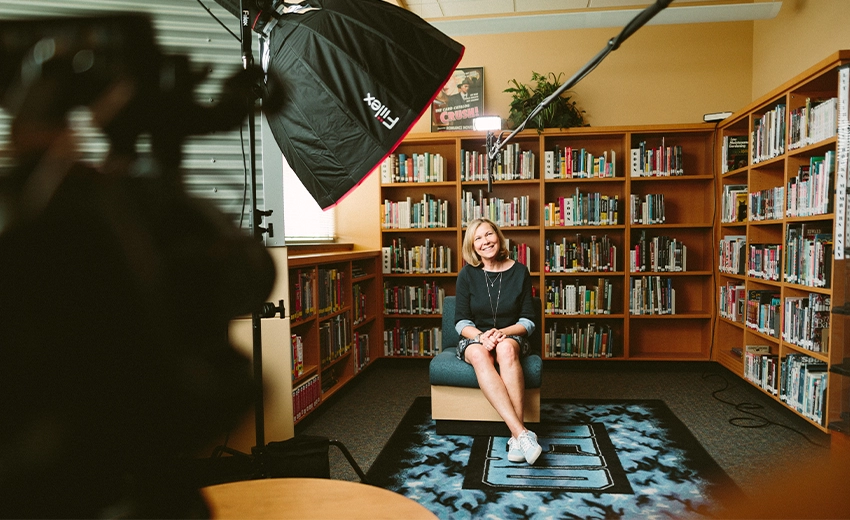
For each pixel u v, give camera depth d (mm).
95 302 283
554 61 4293
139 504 323
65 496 298
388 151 1240
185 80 371
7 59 329
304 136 1277
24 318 275
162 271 298
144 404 296
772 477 372
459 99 4363
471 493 2016
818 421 2477
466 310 2773
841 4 3068
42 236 279
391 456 2393
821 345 2555
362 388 3652
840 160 2156
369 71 1217
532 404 2574
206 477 440
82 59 330
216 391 308
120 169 324
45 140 313
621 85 4242
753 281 3332
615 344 4113
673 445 2467
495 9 4211
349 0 1260
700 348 4254
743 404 3119
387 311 4293
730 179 3930
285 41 1251
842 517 326
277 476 1529
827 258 2451
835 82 2627
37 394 281
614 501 1930
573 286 4109
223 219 349
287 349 2238
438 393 2652
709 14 3607
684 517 1808
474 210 4215
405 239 4434
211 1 2094
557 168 4086
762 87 3998
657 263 4027
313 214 4012
